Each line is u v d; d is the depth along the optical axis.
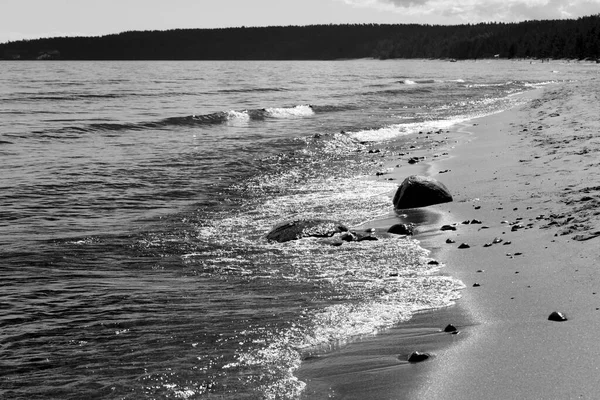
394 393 5.56
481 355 6.19
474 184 15.16
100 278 9.54
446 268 9.40
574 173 14.54
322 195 15.74
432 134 26.39
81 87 60.94
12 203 14.32
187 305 8.27
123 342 7.08
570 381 5.41
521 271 8.71
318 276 9.41
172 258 10.62
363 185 16.84
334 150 23.02
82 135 25.70
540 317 7.03
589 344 6.10
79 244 11.41
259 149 23.05
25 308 8.19
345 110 38.94
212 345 6.93
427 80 79.38
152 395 5.81
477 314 7.42
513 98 45.44
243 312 7.94
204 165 19.70
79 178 17.20
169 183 17.02
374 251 10.59
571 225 10.47
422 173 17.53
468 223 11.91
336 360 6.42
